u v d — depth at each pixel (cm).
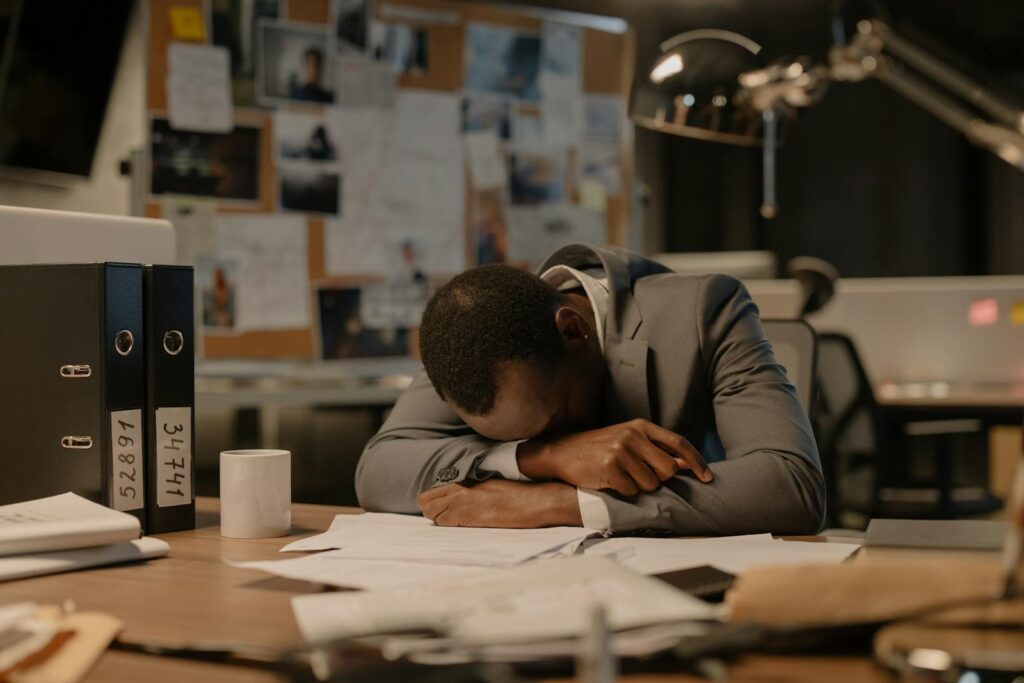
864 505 309
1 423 115
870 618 66
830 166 648
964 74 156
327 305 323
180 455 116
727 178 648
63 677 63
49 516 98
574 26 376
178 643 70
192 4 304
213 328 305
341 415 345
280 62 319
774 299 363
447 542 99
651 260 150
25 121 307
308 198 322
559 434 120
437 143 347
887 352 360
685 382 131
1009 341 352
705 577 80
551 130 371
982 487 440
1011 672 63
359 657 65
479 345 112
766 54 175
